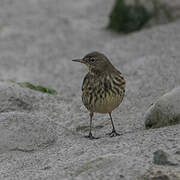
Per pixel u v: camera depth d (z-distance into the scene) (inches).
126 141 377.1
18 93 536.4
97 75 420.5
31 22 1096.2
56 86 709.9
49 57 890.1
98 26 1049.5
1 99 518.3
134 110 515.8
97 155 349.4
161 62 668.1
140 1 959.6
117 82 417.1
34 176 328.8
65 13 1158.3
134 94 568.1
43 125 434.0
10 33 1030.4
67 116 519.5
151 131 393.7
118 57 768.9
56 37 999.0
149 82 600.1
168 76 602.9
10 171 354.9
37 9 1193.4
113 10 997.8
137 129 448.1
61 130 452.1
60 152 385.1
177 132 372.5
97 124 486.9
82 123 492.4
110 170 303.0
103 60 422.3
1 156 390.6
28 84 599.2
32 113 519.5
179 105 407.5
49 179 314.8
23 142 407.5
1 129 414.3
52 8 1198.3
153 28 872.3
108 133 451.2
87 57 429.1
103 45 898.1
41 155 385.1
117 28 986.7
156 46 763.4
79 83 706.8
